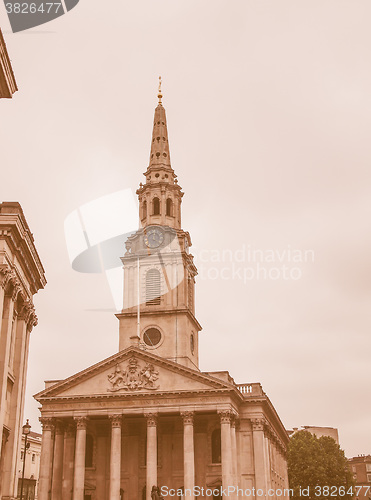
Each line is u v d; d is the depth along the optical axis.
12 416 34.56
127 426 75.50
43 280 41.31
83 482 67.62
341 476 114.88
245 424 74.62
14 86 29.06
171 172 93.75
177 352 79.75
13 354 35.62
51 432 70.50
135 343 75.06
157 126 97.94
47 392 71.25
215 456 73.06
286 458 105.69
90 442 75.62
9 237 32.53
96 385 71.19
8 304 33.16
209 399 68.69
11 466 33.53
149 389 70.00
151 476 66.75
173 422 74.75
